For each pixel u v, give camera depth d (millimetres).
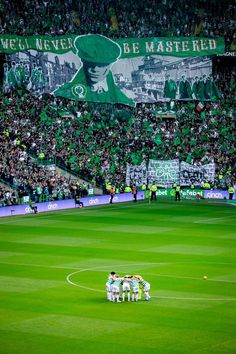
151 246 80375
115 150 127125
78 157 123188
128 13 141375
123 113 134500
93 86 133000
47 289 59625
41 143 121938
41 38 130000
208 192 123625
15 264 70125
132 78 135000
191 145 130750
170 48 136375
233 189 120938
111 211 109688
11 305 54219
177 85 136625
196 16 143375
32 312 52219
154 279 63594
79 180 120438
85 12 139000
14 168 113438
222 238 85875
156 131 132625
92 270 67438
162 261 71812
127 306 53969
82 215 105438
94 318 50625
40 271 66875
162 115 135625
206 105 137500
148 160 124875
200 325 48938
